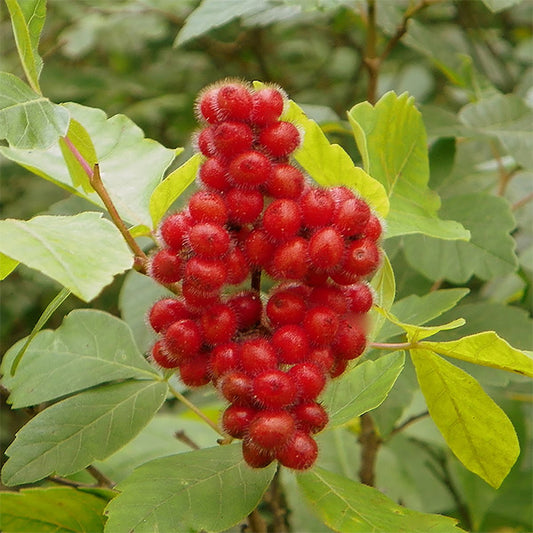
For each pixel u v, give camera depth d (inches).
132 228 9.0
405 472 13.3
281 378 7.2
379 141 9.7
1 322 17.7
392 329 10.0
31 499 8.7
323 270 7.6
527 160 11.3
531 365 7.8
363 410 8.4
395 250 11.0
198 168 8.4
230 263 7.6
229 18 11.5
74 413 9.1
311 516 12.4
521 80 16.9
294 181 7.6
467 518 14.3
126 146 9.9
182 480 8.1
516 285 13.3
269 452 7.3
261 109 7.7
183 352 7.8
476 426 8.6
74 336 9.8
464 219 11.1
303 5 11.1
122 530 7.7
